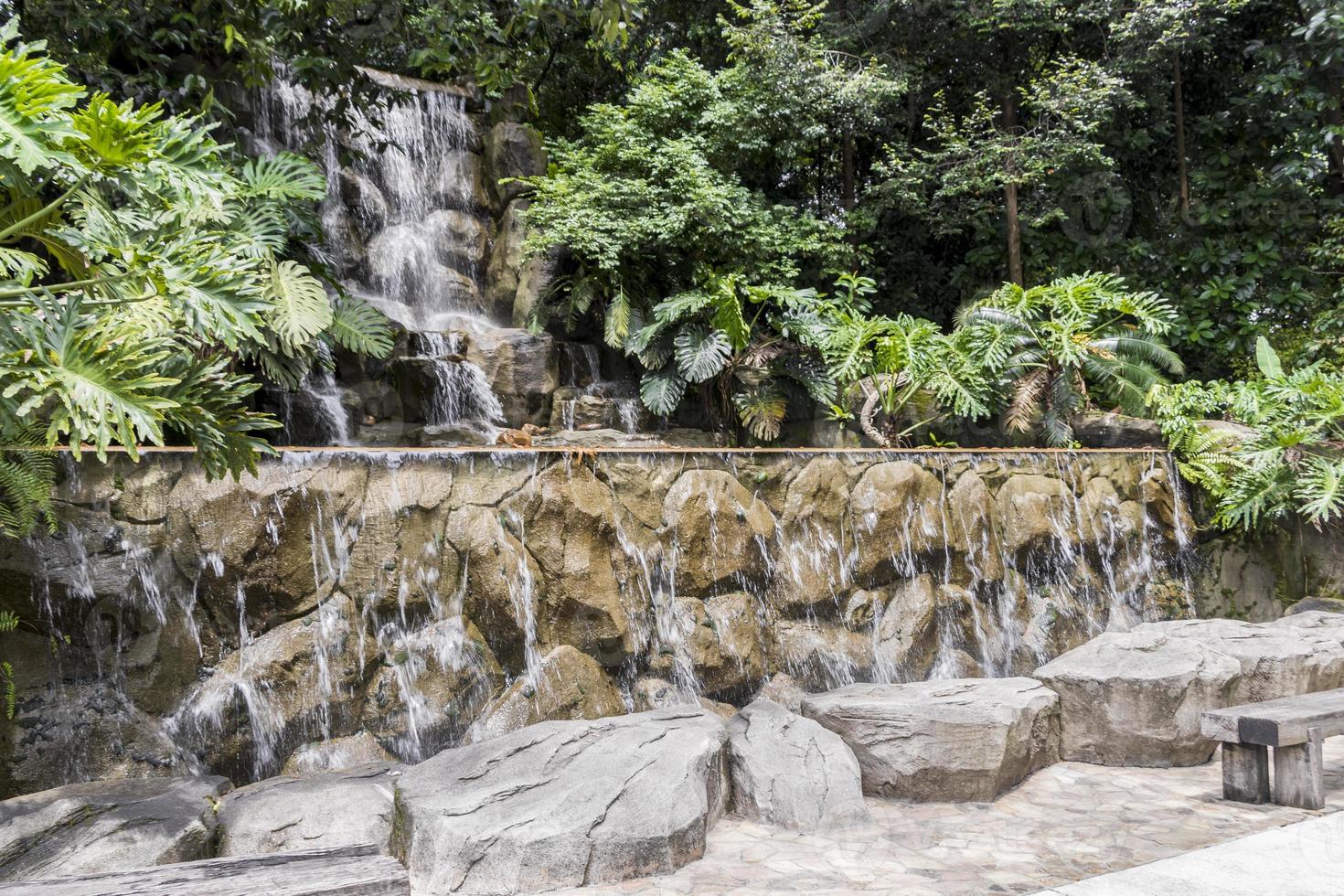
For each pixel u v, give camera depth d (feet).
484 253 39.93
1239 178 46.21
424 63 30.55
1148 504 28.45
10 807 11.83
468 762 14.05
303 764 15.19
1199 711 18.24
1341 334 39.22
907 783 15.94
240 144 32.73
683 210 35.06
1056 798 16.07
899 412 34.50
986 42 45.68
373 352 27.78
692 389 36.58
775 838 14.05
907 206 43.96
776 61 39.70
